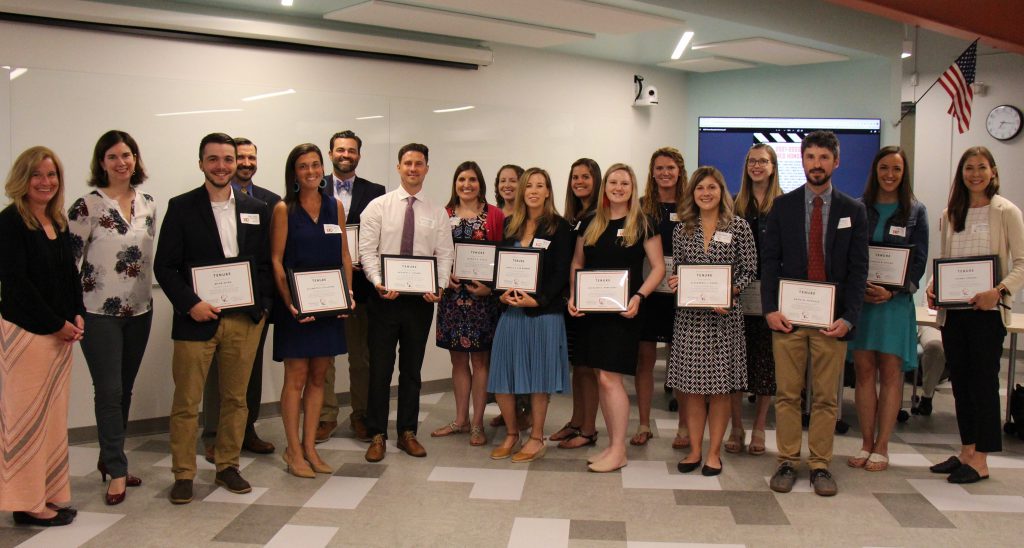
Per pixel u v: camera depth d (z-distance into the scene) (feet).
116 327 11.82
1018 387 16.31
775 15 19.85
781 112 24.89
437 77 19.93
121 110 15.40
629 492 12.38
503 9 17.17
